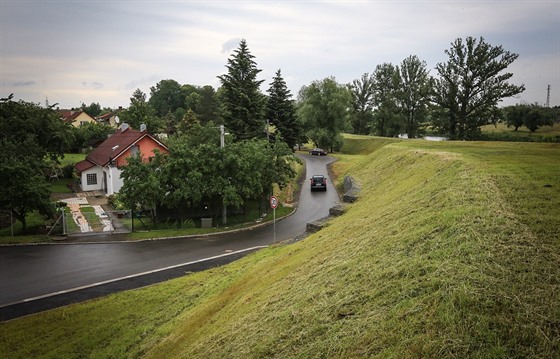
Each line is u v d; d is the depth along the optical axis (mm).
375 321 5965
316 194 35062
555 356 4371
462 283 5832
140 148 36406
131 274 17141
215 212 27844
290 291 9211
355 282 7797
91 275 17062
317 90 67375
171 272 17281
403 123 78250
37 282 16297
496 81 52375
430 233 8477
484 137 57531
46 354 10750
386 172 25094
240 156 26984
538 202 8734
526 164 13328
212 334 8898
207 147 26453
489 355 4500
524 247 6645
